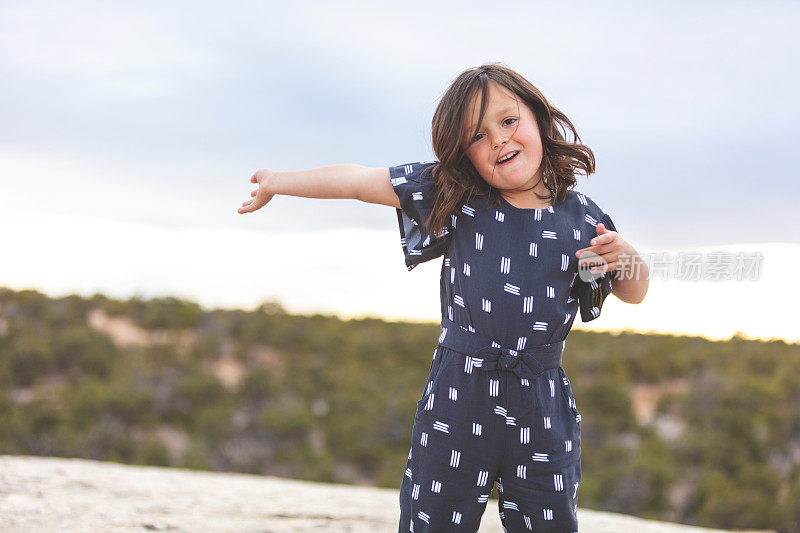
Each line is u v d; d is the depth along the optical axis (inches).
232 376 855.7
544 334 80.0
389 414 684.1
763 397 658.2
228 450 642.2
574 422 82.5
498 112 78.8
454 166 80.9
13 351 805.9
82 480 157.0
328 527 132.4
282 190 86.6
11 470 161.5
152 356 863.7
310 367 864.3
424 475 81.0
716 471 550.9
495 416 78.6
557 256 80.4
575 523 81.7
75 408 671.8
